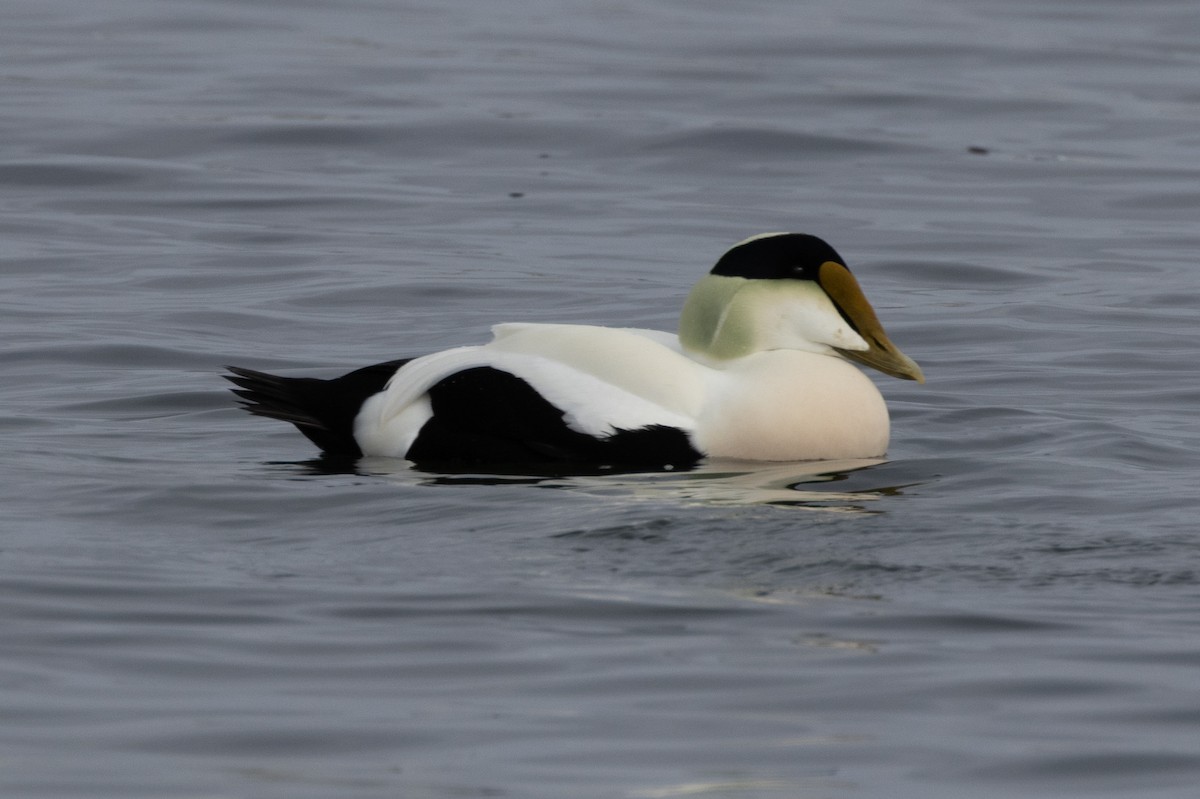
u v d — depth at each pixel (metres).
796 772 6.62
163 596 8.43
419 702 7.21
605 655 7.70
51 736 6.86
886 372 11.76
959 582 8.63
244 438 12.20
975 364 14.61
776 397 11.41
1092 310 16.62
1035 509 10.01
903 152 23.78
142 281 17.41
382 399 11.62
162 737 6.87
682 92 26.67
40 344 14.85
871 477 10.94
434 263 18.33
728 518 9.74
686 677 7.46
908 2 36.00
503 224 20.12
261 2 34.16
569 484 10.70
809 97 26.48
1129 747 6.82
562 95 26.39
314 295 17.02
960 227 20.25
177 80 26.98
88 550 9.20
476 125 24.53
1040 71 29.09
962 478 10.88
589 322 16.22
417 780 6.52
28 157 22.31
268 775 6.55
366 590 8.55
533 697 7.27
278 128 23.97
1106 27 33.22
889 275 18.30
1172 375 14.17
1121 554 9.04
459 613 8.21
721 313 11.84
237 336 15.48
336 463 11.39
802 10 34.75
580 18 33.41
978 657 7.68
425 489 10.55
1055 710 7.13
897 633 7.96
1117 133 25.12
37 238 19.14
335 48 29.86
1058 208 21.28
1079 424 12.41
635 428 11.24
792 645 7.82
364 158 23.08
